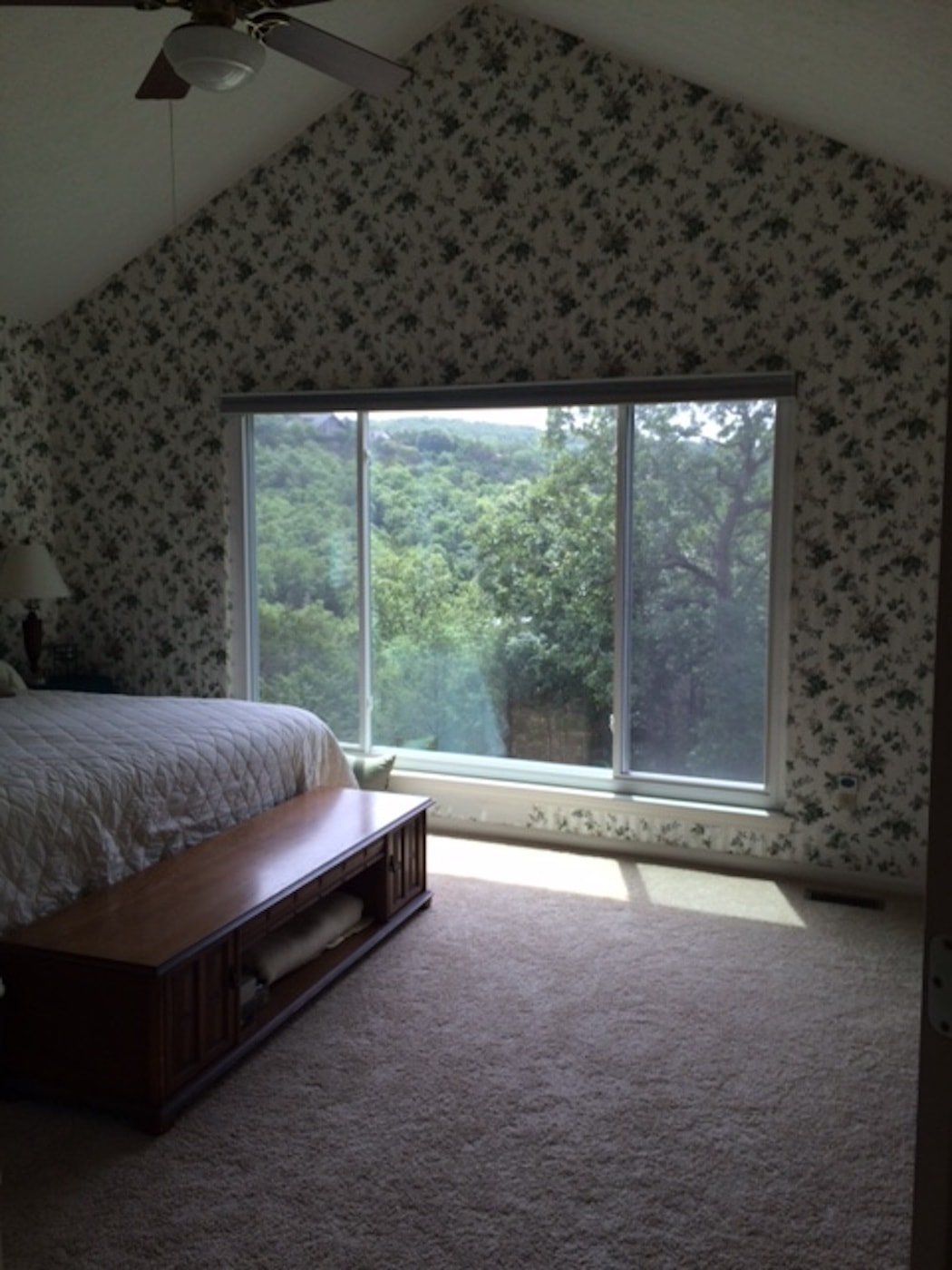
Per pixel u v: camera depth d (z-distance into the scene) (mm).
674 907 3830
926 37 2449
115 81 3760
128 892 2799
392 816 3531
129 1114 2400
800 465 4012
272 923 2816
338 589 4902
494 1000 3064
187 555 5117
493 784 4637
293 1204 2143
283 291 4793
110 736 3354
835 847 4109
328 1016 2955
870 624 3977
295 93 4355
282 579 5004
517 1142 2361
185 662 5184
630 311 4223
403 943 3482
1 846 2568
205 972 2543
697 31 3314
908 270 3799
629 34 3748
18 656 5199
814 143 3875
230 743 3492
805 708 4109
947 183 3643
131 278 5051
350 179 4621
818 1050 2785
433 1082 2609
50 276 4844
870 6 2432
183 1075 2482
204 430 5008
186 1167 2264
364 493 4789
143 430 5125
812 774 4121
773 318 4004
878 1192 2193
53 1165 2266
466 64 4387
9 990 2486
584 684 4516
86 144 4039
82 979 2402
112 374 5152
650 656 4371
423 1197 2166
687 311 4133
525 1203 2152
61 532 5336
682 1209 2135
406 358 4609
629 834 4441
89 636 5340
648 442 4273
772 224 3973
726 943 3506
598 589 4445
